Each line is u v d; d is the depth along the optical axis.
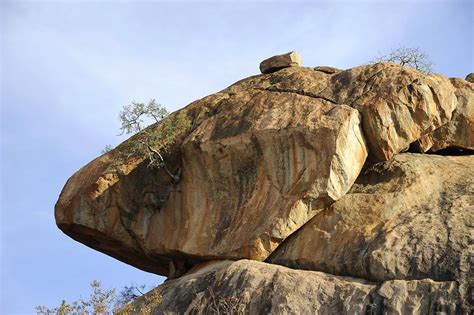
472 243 23.78
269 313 23.45
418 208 26.06
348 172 26.45
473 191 26.27
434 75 28.73
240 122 28.45
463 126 29.22
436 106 27.72
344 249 25.30
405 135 27.36
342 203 26.47
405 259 23.98
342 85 28.56
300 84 29.36
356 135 26.88
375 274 24.11
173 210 29.00
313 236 26.02
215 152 28.27
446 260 23.52
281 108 28.22
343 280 24.20
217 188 28.14
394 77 28.00
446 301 22.28
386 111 27.14
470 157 29.06
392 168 27.55
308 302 23.52
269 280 24.36
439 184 27.05
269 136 27.28
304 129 26.72
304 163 26.62
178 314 24.66
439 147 29.19
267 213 26.48
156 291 26.11
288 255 26.05
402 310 22.52
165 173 29.50
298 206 26.11
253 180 27.48
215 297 24.52
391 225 25.44
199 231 27.77
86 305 24.64
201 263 27.91
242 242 26.33
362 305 22.97
